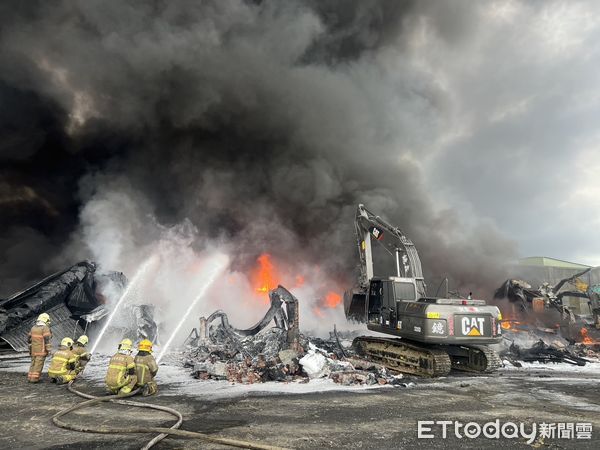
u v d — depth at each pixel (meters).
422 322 10.71
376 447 5.09
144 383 8.04
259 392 8.52
